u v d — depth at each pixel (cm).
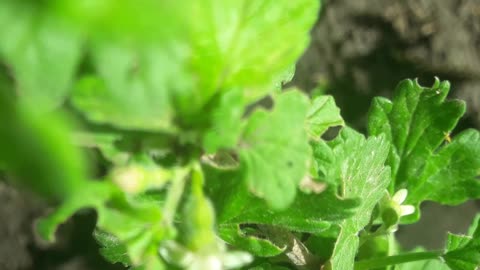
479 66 39
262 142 14
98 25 10
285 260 19
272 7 13
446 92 22
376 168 20
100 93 13
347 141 19
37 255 38
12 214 38
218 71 13
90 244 38
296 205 17
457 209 40
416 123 22
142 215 14
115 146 14
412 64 40
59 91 10
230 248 17
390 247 22
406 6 40
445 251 21
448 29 39
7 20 10
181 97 13
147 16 10
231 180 16
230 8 13
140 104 11
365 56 41
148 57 10
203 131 14
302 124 14
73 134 13
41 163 11
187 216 14
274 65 13
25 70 10
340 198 17
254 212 17
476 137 22
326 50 41
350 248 19
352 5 41
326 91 40
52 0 10
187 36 11
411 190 22
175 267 14
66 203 14
